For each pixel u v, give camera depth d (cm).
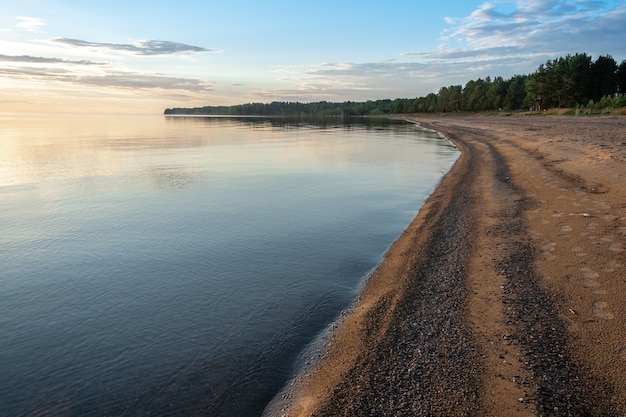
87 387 453
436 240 878
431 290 641
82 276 759
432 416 373
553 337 484
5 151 3056
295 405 411
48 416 409
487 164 1945
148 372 477
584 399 381
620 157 1566
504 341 483
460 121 7388
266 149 3228
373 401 400
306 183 1697
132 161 2450
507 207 1102
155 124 9819
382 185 1634
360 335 528
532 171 1614
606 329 489
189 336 553
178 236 991
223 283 723
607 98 6003
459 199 1246
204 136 4978
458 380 421
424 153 2831
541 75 7706
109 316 612
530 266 696
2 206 1291
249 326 576
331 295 668
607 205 1012
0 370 485
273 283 719
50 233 1016
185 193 1495
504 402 383
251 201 1359
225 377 464
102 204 1320
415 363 456
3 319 607
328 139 4359
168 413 410
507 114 8156
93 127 7938
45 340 550
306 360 490
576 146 2038
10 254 874
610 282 605
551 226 899
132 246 920
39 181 1745
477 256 763
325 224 1079
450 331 516
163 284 721
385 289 666
